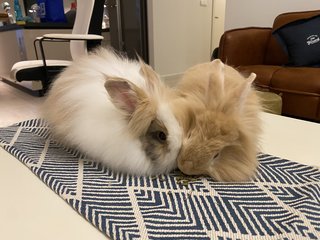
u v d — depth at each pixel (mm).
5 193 622
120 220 521
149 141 714
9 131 1018
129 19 3975
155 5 3695
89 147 747
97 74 830
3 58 3760
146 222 520
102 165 759
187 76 894
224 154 718
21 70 2137
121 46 4168
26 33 3004
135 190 645
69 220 529
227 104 691
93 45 2221
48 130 991
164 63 4055
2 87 3803
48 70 2195
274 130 1063
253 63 2656
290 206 590
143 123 694
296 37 2252
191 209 573
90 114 751
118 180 690
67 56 3422
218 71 772
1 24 3461
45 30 3111
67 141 814
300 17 2443
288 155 867
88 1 2205
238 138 704
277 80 2031
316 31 2211
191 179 710
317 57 2174
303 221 537
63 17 3361
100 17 2234
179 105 712
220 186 678
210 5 4512
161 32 3877
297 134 1027
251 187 677
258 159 823
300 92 1919
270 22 2977
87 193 615
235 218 546
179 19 4070
